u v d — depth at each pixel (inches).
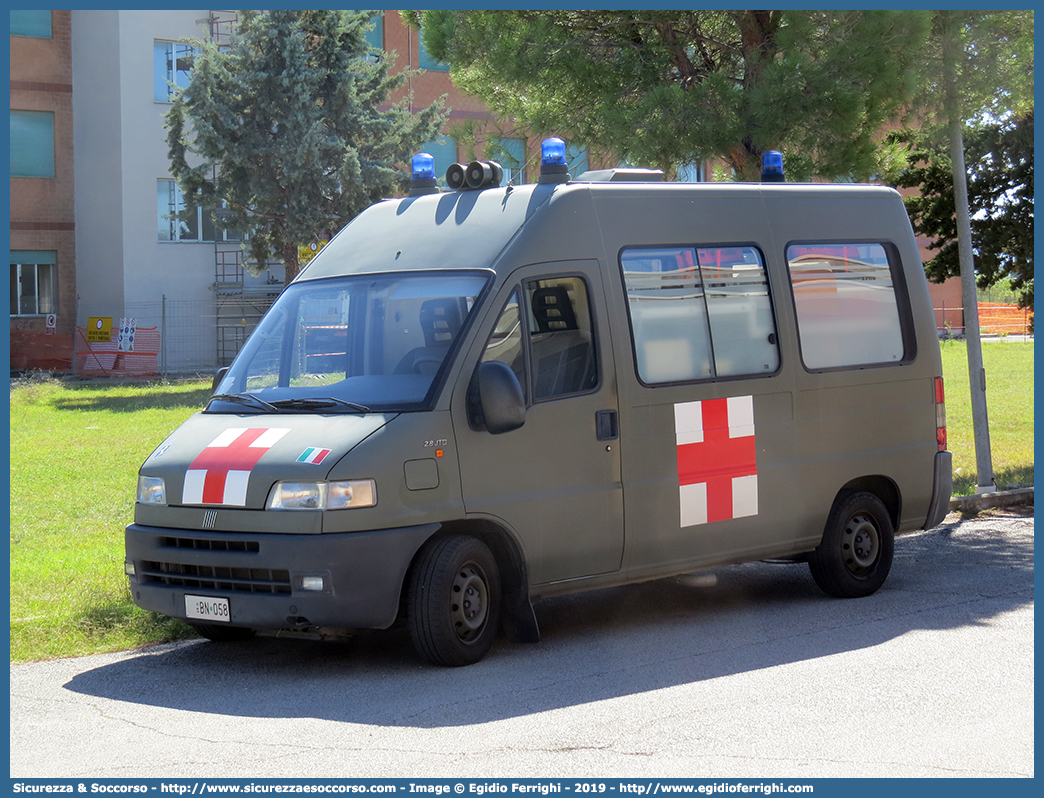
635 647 412.8
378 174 1834.4
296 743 307.0
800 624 447.2
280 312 434.9
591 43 711.1
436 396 385.4
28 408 1391.5
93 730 323.6
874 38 636.1
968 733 309.6
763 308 482.3
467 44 719.1
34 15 2197.3
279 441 381.1
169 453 398.0
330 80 1839.3
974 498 722.8
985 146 891.4
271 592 368.8
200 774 284.8
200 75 1795.0
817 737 306.2
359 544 363.3
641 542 434.0
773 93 633.0
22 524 649.0
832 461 495.2
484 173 444.8
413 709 336.2
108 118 2208.4
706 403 455.5
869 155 668.7
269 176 1838.1
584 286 428.1
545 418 409.1
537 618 470.9
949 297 2965.1
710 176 810.8
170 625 437.4
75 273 2257.6
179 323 2250.2
